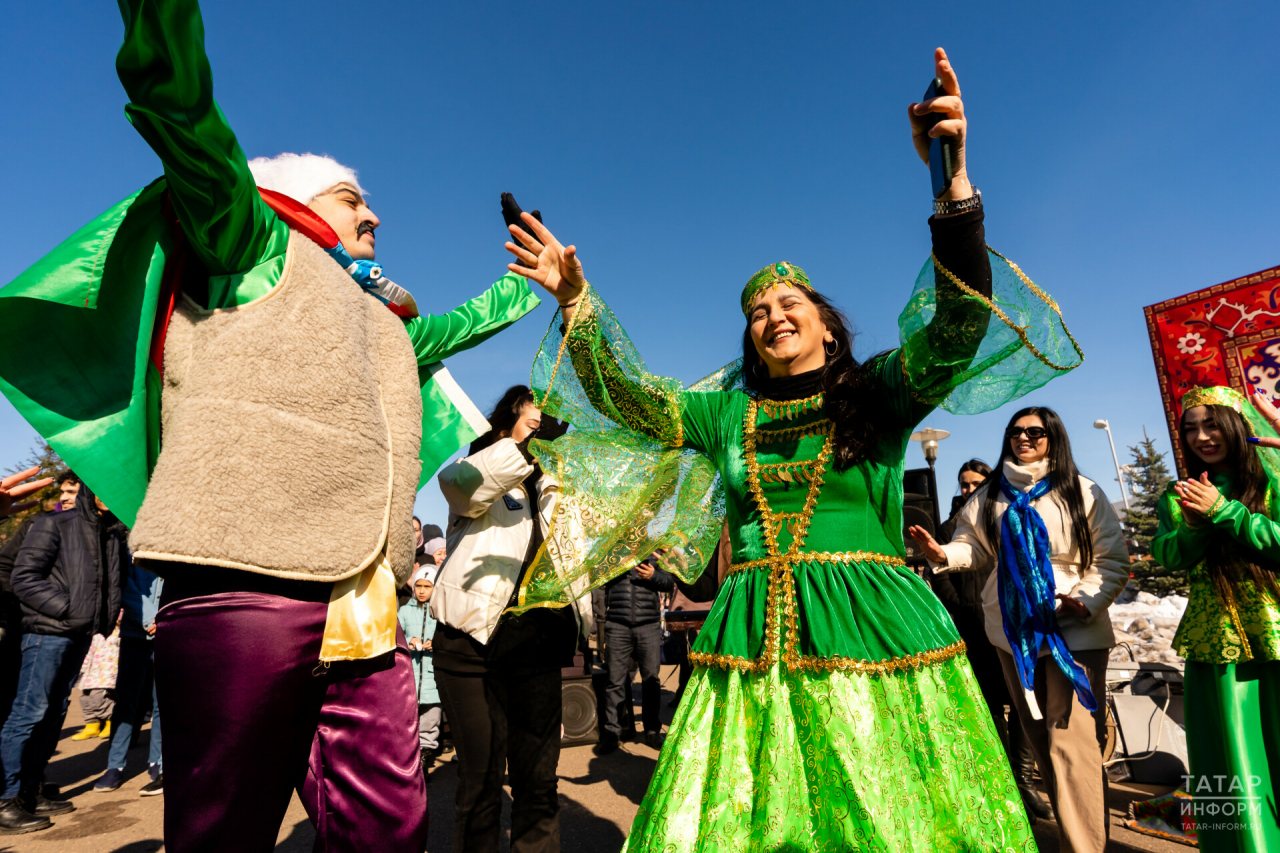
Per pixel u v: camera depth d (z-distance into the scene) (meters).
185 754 1.22
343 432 1.38
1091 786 2.66
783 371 1.92
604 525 2.05
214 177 1.19
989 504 3.20
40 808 3.97
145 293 1.31
